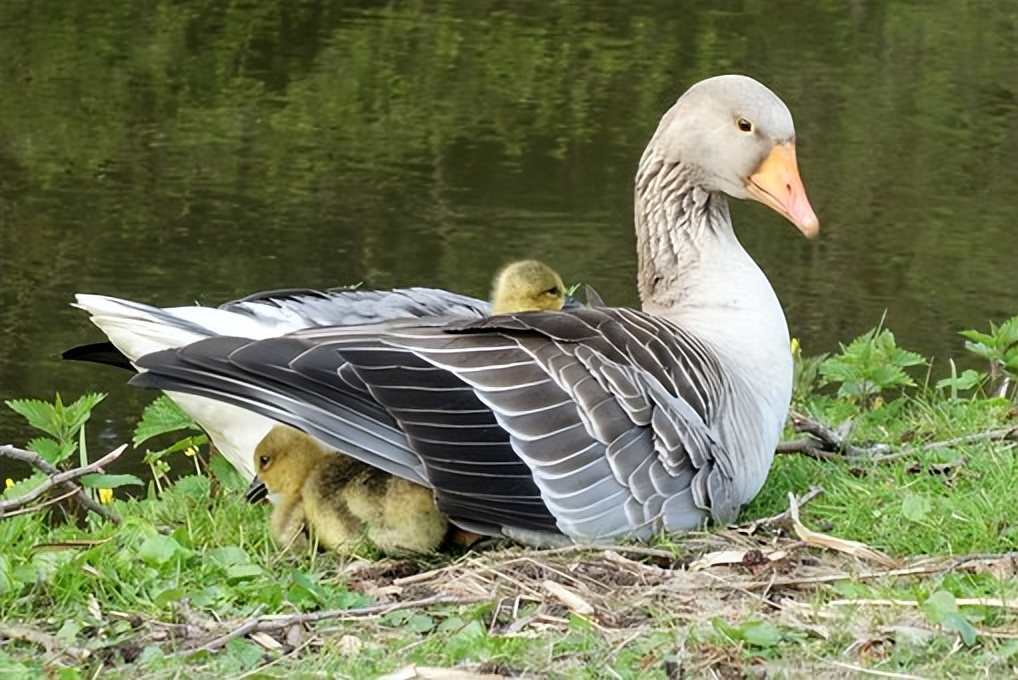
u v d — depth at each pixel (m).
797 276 22.53
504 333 9.30
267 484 9.59
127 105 30.53
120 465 15.59
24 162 26.92
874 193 26.09
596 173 26.83
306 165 27.20
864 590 8.37
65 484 10.45
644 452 9.20
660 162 11.04
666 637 7.82
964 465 10.84
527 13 38.28
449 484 8.89
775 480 10.72
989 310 20.92
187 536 9.41
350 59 34.19
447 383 8.97
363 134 29.20
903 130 29.33
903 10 38.22
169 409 11.75
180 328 10.31
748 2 39.44
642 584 8.58
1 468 15.99
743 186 10.79
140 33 35.50
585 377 9.16
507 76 33.06
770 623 7.94
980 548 9.34
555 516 9.09
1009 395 13.84
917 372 18.50
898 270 22.58
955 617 7.78
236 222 24.27
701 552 9.14
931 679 7.47
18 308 20.55
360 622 8.16
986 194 25.84
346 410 8.77
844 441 11.34
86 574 8.66
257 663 7.76
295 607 8.40
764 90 10.80
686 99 11.02
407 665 7.61
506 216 24.58
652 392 9.27
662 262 11.05
